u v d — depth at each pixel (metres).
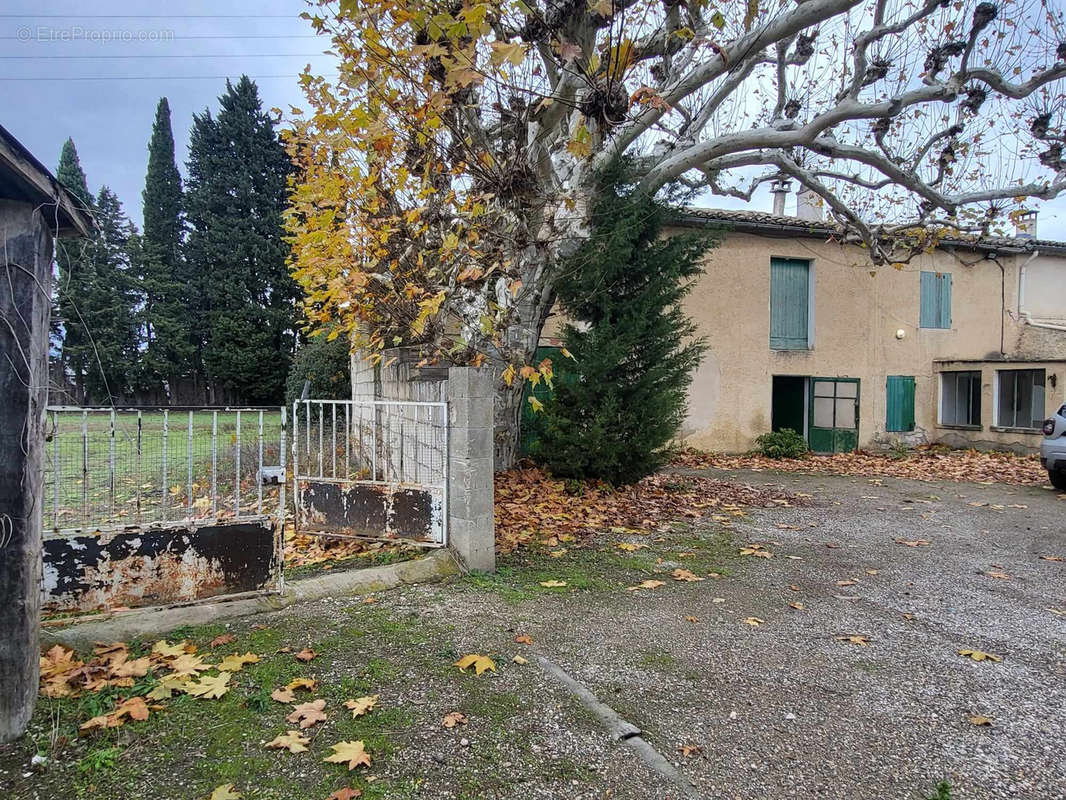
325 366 13.24
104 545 3.35
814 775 2.25
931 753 2.41
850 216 9.95
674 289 8.15
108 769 2.17
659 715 2.64
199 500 6.17
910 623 3.87
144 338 25.62
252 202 27.52
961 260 14.14
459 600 3.98
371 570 4.30
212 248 26.56
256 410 3.86
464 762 2.24
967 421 14.38
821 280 13.88
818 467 11.62
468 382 4.50
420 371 5.83
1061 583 4.75
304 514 5.25
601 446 7.48
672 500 7.65
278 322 26.67
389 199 6.09
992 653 3.41
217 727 2.45
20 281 2.33
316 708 2.56
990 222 10.73
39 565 2.52
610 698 2.78
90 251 23.05
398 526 4.88
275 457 8.09
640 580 4.61
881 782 2.21
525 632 3.51
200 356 26.48
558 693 2.79
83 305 23.31
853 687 2.96
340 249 6.17
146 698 2.63
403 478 5.48
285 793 2.05
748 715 2.67
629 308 7.66
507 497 7.07
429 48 4.23
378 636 3.37
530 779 2.16
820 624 3.81
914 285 14.66
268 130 28.17
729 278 13.11
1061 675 3.15
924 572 5.00
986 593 4.49
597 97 4.41
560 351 7.99
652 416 7.75
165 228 27.88
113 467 3.65
